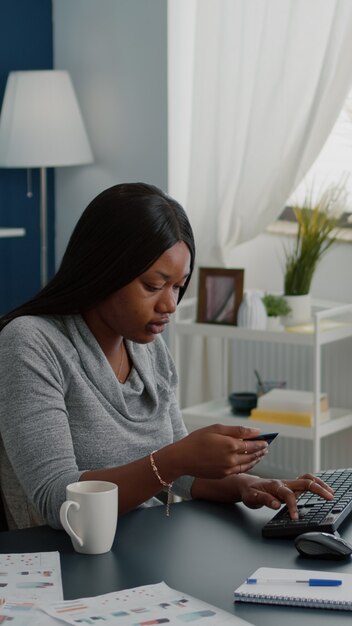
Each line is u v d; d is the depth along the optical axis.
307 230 3.52
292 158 3.65
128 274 1.68
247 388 4.08
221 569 1.41
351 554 1.46
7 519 1.77
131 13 4.07
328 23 3.54
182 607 1.25
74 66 4.32
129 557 1.46
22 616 1.22
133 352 1.87
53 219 4.52
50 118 3.95
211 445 1.55
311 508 1.64
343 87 3.51
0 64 4.25
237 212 3.83
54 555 1.46
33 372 1.68
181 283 1.75
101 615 1.22
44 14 4.35
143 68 4.06
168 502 1.73
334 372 3.79
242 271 3.56
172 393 1.99
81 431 1.76
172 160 4.04
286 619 1.23
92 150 4.30
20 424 1.65
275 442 4.00
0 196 4.35
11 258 4.42
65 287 1.75
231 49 3.79
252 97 3.71
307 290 3.55
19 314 1.77
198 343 4.15
